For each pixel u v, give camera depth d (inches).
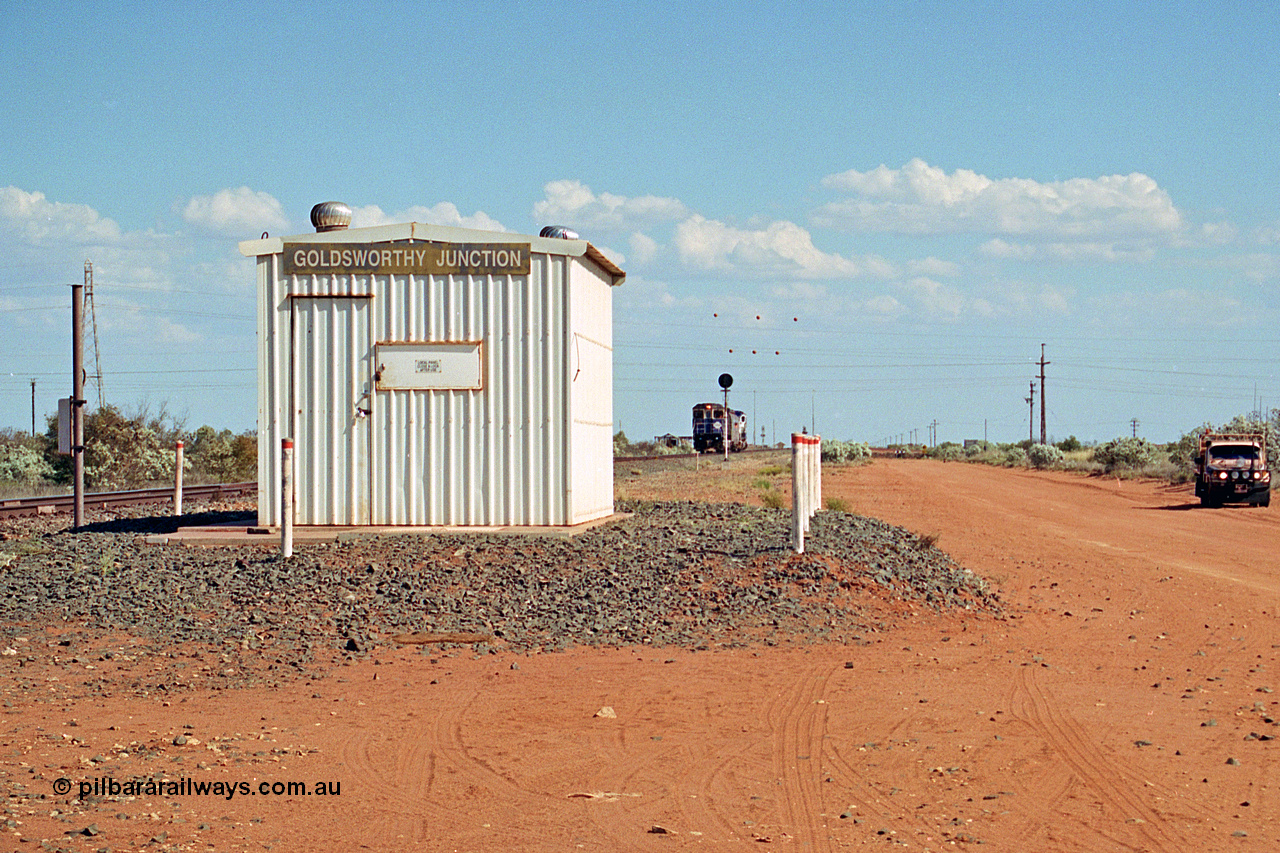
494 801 294.4
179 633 494.0
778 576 582.9
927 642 498.6
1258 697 405.7
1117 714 380.2
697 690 411.2
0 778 306.7
